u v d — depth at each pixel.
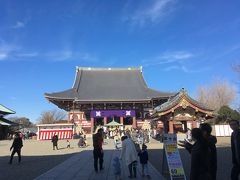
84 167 19.73
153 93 71.38
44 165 21.28
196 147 7.22
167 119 37.12
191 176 7.12
